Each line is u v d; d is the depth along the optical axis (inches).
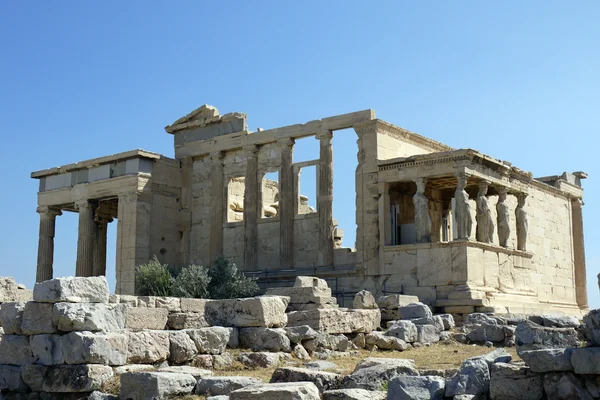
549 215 1715.1
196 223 1711.4
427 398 474.6
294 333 772.6
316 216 1530.5
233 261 1638.8
